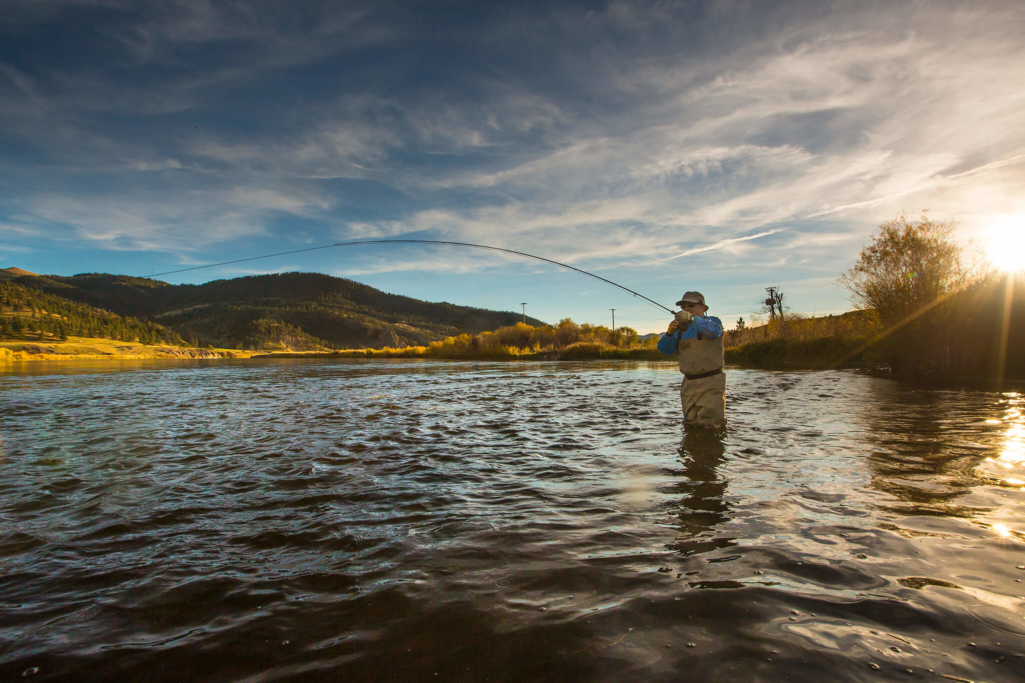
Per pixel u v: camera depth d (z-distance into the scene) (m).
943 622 1.61
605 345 35.97
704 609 1.75
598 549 2.29
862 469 3.58
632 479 3.47
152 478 3.71
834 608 1.72
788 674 1.38
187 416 7.21
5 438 5.51
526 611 1.77
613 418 6.41
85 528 2.68
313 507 3.00
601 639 1.58
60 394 11.19
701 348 5.52
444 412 7.29
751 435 4.96
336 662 1.51
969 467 3.60
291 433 5.63
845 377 12.02
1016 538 2.30
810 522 2.56
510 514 2.81
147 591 1.97
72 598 1.93
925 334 11.68
